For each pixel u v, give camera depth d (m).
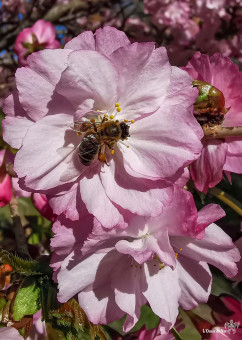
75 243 0.06
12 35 0.23
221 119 0.07
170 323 0.07
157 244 0.06
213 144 0.07
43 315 0.07
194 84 0.07
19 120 0.06
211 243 0.07
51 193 0.06
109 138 0.06
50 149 0.06
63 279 0.06
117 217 0.06
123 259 0.07
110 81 0.06
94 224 0.06
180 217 0.06
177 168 0.06
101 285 0.07
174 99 0.06
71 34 0.24
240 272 0.08
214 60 0.08
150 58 0.06
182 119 0.06
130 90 0.06
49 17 0.23
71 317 0.07
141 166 0.06
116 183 0.06
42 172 0.06
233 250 0.07
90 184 0.06
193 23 0.25
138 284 0.07
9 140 0.06
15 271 0.07
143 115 0.06
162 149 0.06
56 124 0.06
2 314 0.07
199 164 0.07
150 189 0.06
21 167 0.06
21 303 0.07
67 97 0.06
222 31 0.25
